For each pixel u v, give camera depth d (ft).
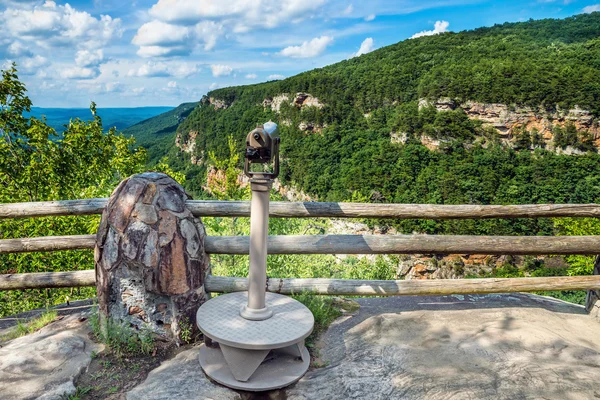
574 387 6.69
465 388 6.82
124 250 8.76
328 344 9.25
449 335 8.83
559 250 9.89
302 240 10.19
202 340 9.39
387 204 9.95
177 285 8.87
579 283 9.96
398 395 6.86
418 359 7.87
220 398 7.20
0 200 44.50
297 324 8.13
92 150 57.67
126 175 60.44
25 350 8.52
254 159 7.83
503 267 168.14
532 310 10.23
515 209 9.88
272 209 10.00
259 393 7.48
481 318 9.75
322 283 10.43
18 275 10.80
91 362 8.48
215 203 9.68
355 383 7.34
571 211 9.85
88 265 38.65
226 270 16.72
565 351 7.98
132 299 9.00
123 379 7.96
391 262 21.30
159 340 9.10
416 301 11.21
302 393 7.40
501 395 6.58
